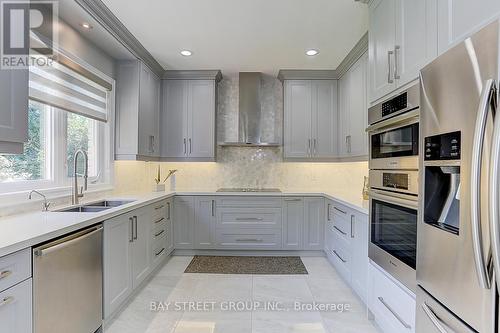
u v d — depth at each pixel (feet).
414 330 5.18
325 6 7.83
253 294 8.89
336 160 13.38
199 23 8.79
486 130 3.25
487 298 3.31
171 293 8.93
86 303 6.09
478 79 3.44
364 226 7.72
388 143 6.06
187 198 12.69
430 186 4.47
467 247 3.61
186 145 13.56
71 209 7.93
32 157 7.58
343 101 12.69
